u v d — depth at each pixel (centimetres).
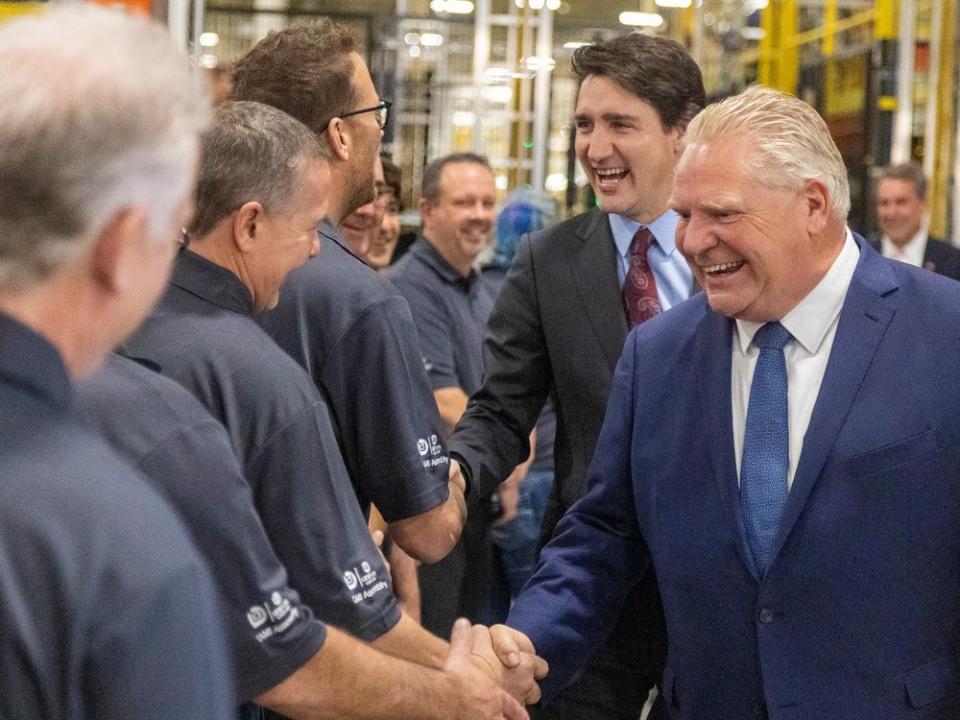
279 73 253
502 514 450
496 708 203
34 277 104
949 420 205
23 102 102
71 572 100
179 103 108
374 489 242
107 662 100
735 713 220
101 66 104
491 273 506
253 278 205
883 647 207
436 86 862
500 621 455
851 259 215
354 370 236
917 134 804
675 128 290
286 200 204
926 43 805
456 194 466
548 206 514
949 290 214
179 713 103
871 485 206
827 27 855
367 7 1065
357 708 174
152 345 192
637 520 246
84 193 103
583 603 245
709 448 221
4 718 99
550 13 839
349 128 255
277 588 163
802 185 205
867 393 208
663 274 295
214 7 966
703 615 222
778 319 213
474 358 472
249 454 191
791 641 211
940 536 206
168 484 155
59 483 103
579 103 295
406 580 413
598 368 293
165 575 103
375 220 454
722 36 879
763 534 214
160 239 110
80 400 154
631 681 282
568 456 299
